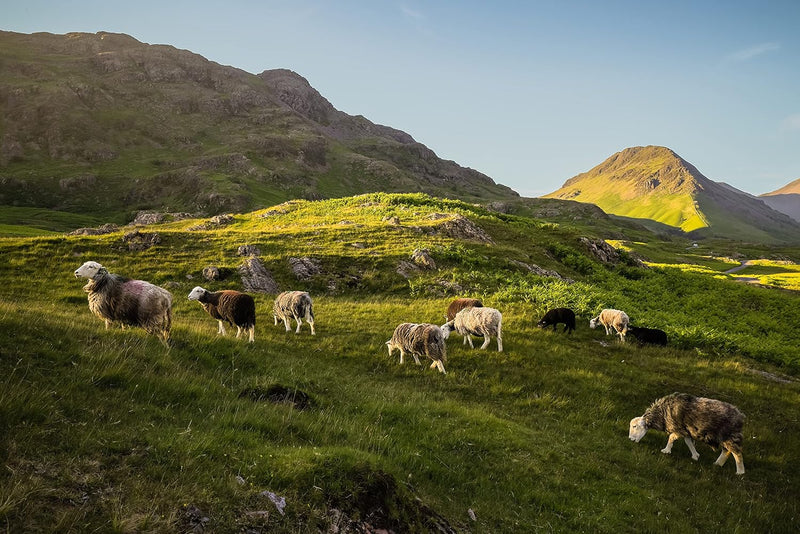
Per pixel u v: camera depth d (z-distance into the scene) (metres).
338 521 5.67
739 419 11.37
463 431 10.92
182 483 5.49
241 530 5.00
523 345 19.25
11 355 8.07
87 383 7.89
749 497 10.55
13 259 28.28
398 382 15.20
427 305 25.83
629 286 40.81
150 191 161.50
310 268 31.91
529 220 61.75
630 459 11.81
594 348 20.39
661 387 16.77
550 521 8.24
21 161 175.25
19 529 4.10
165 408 7.98
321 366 15.45
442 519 6.79
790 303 42.53
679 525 8.87
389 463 7.86
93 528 4.38
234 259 32.12
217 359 12.80
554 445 11.62
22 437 5.52
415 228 42.50
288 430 8.57
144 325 12.43
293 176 198.88
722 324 33.41
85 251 31.44
